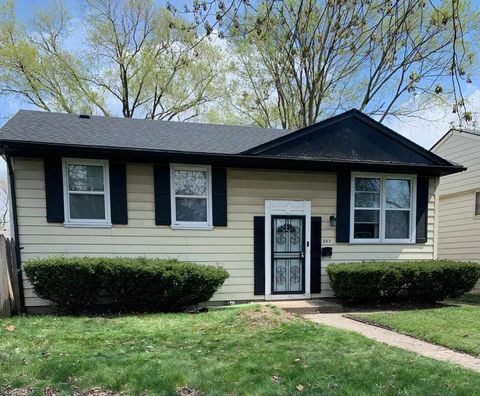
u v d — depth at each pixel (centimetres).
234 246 800
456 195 1250
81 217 734
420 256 901
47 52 1709
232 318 605
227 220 798
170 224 769
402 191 900
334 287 797
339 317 685
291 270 833
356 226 871
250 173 812
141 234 756
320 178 848
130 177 754
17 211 697
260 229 813
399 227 896
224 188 795
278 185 826
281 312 641
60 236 717
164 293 688
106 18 1708
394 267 781
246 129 1006
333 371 365
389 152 867
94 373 357
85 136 748
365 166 840
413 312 704
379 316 661
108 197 740
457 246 1240
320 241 845
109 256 739
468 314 679
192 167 785
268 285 815
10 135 679
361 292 768
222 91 1861
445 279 809
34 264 642
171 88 1844
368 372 362
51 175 709
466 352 455
